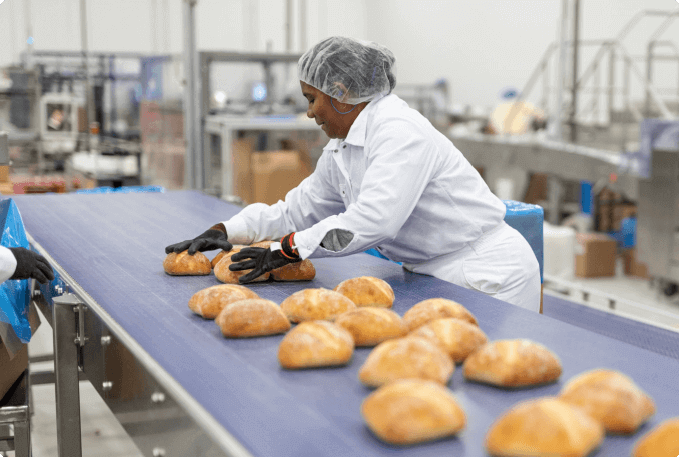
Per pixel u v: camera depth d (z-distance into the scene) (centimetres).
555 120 596
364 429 70
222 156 420
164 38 689
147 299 121
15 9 714
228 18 988
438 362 78
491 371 80
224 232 161
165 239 176
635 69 589
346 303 107
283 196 441
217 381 83
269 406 76
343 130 155
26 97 509
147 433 90
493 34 1006
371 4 1244
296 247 130
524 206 195
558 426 60
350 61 142
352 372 86
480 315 114
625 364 90
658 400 78
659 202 462
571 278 446
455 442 67
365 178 139
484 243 161
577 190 702
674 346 197
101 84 542
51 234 181
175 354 92
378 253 205
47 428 254
